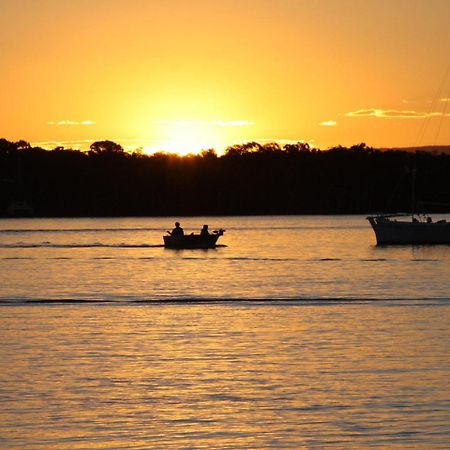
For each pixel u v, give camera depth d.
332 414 67.31
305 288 146.38
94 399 71.44
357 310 117.44
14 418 66.81
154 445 61.56
